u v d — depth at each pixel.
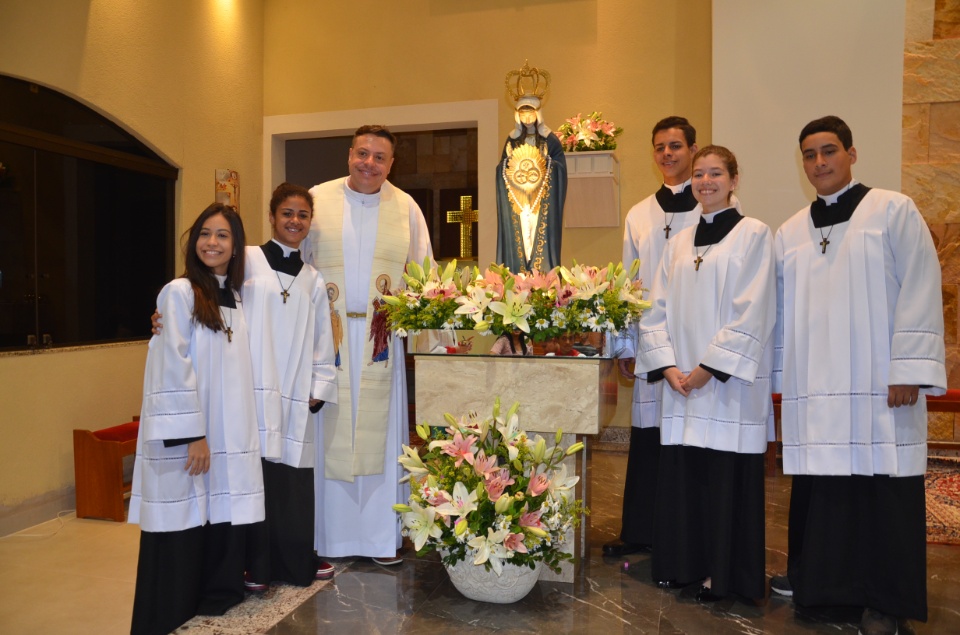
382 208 3.39
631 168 5.49
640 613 2.78
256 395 2.93
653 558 3.03
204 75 5.43
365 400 3.26
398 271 3.38
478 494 2.75
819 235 2.81
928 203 5.04
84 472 4.07
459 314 2.88
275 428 2.93
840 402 2.65
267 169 6.17
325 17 6.05
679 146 3.39
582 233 5.59
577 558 3.12
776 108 5.01
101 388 4.47
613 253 5.53
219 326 2.78
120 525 3.99
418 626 2.68
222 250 2.79
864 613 2.69
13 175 3.97
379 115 5.94
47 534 3.84
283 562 3.07
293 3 6.12
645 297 3.35
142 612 2.63
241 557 2.88
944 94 4.98
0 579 3.24
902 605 2.58
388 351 3.31
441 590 3.01
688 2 5.36
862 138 4.88
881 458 2.59
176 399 2.64
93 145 4.48
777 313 2.97
